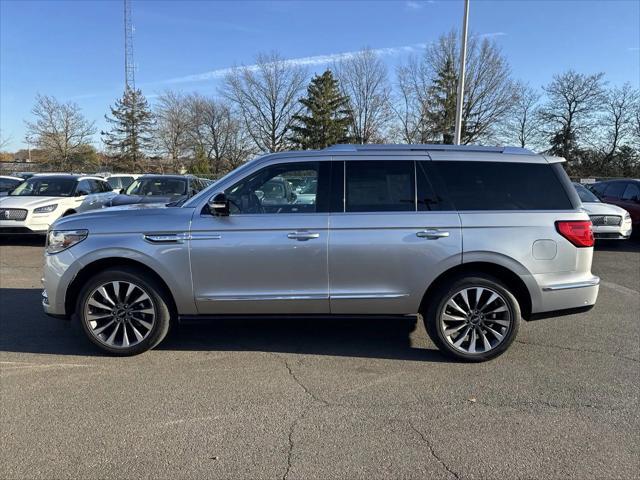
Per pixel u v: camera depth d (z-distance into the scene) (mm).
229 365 4320
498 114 49812
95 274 4434
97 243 4289
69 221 4434
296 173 4383
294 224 4234
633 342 4953
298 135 59562
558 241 4281
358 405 3586
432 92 49719
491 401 3650
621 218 10891
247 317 4402
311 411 3494
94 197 12492
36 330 5207
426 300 4418
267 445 3053
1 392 3770
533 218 4281
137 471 2783
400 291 4285
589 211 10953
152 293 4348
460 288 4277
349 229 4230
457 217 4250
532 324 5539
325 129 57125
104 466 2828
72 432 3195
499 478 2729
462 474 2762
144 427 3264
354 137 57906
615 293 7078
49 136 53125
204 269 4277
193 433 3191
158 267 4273
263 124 61469
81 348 4691
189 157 66938
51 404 3580
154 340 4426
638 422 3346
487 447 3033
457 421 3354
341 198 4312
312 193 4340
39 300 6418
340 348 4746
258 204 4355
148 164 62906
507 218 4262
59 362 4359
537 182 4387
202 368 4250
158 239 4262
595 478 2723
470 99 49062
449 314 4348
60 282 4336
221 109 66875
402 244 4227
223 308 4355
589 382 3990
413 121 51469
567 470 2795
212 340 4949
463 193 4328
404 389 3855
